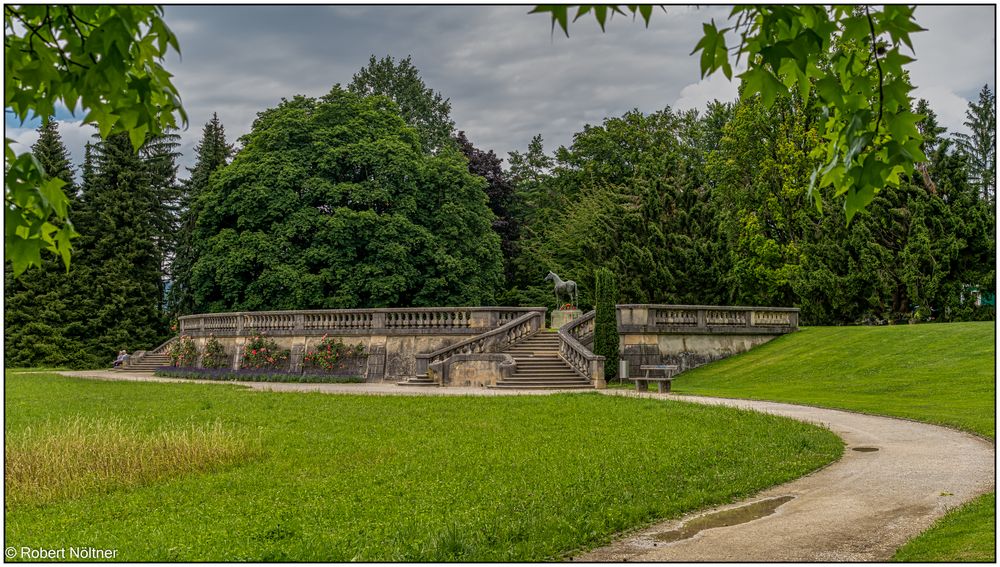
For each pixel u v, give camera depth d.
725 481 11.49
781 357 31.19
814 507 9.88
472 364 31.61
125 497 11.71
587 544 8.60
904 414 17.55
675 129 65.56
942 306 36.25
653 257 39.44
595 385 29.30
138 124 5.09
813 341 32.56
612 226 44.72
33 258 5.18
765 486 11.23
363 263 45.72
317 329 37.97
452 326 35.66
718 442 14.78
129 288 59.91
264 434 17.34
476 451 14.59
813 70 5.42
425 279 47.78
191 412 21.92
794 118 46.94
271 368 38.81
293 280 44.25
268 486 12.09
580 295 49.84
